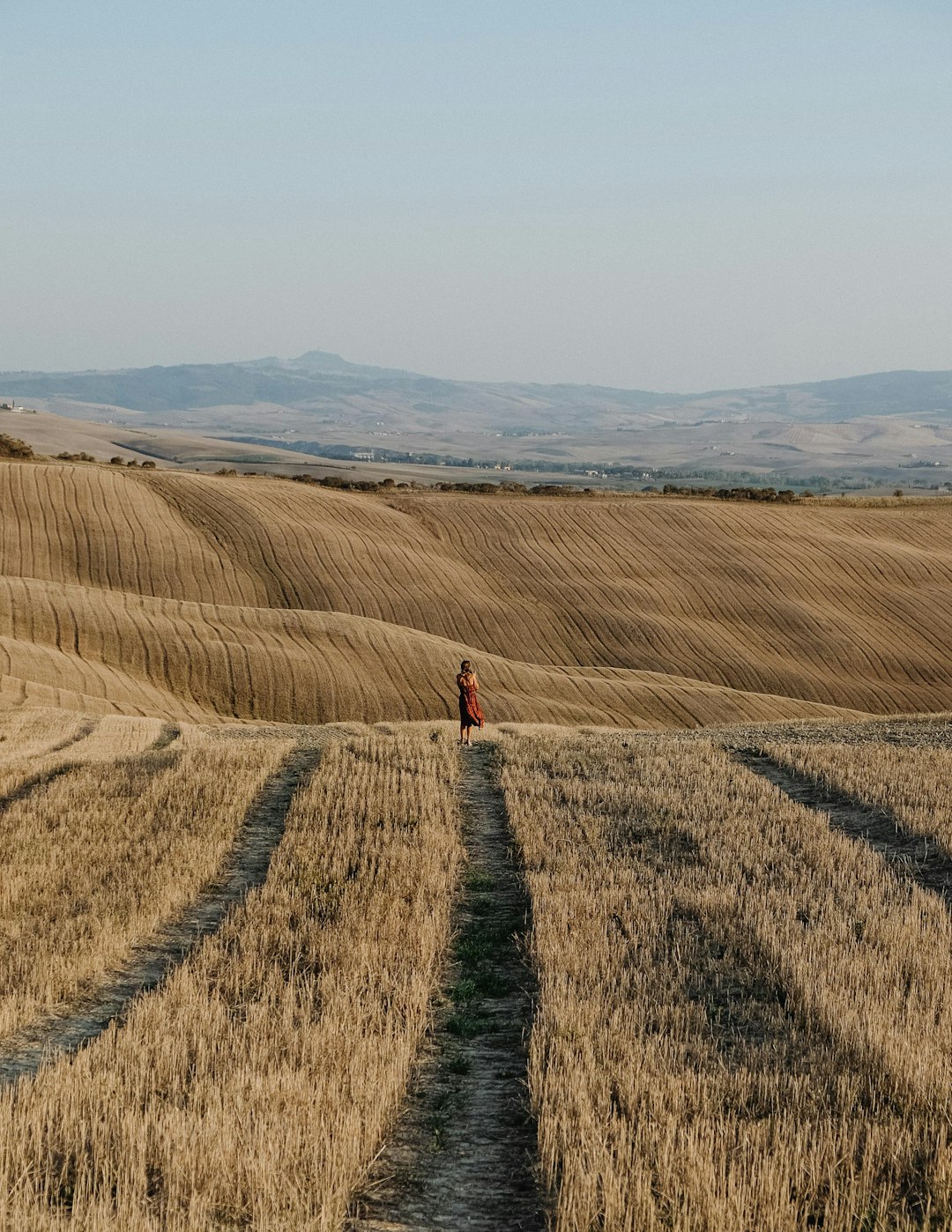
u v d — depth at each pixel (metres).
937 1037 8.53
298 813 17.59
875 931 11.30
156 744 27.92
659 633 69.06
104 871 14.11
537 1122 7.58
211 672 53.12
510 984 10.46
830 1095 7.66
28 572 68.00
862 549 85.56
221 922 12.34
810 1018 9.06
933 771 19.95
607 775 20.73
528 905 12.94
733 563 81.38
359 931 11.39
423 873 13.66
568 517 90.81
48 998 9.89
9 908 12.58
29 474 82.31
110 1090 7.56
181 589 69.19
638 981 9.93
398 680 54.78
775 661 66.25
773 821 16.59
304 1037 8.51
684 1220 5.99
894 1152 6.78
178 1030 8.71
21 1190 6.31
